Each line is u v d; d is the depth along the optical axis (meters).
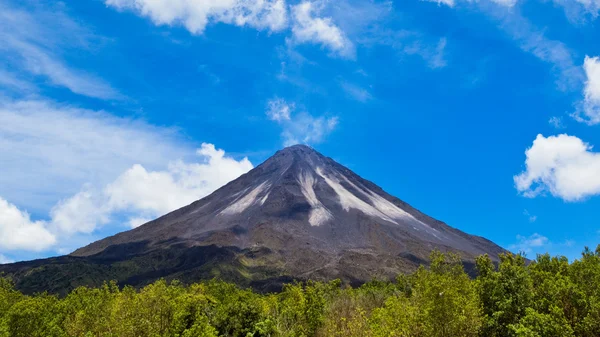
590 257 29.86
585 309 24.83
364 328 29.66
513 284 26.53
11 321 29.38
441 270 35.69
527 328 22.55
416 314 24.67
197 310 35.69
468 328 24.03
